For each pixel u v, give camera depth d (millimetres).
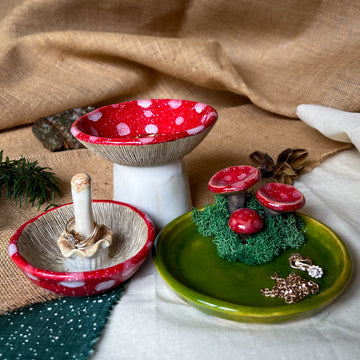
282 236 431
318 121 646
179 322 379
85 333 369
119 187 475
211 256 427
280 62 834
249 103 862
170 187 469
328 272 400
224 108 813
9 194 529
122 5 837
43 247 423
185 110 500
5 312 396
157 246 415
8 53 766
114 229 448
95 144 418
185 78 785
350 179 589
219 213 440
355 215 516
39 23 812
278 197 430
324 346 354
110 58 811
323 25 801
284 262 416
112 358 352
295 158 595
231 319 359
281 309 345
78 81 773
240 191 414
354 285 408
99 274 369
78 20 834
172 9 872
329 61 773
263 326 373
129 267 381
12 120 728
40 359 349
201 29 898
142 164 443
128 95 833
